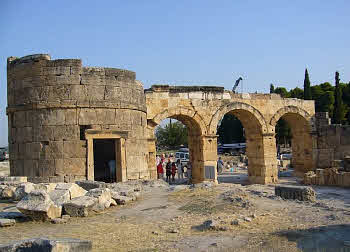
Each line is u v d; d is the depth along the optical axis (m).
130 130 24.33
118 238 10.88
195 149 32.91
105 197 15.74
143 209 15.41
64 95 22.52
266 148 33.69
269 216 12.92
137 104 25.20
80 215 14.07
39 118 22.58
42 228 12.27
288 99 35.28
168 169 36.28
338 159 35.16
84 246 8.64
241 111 33.97
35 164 22.45
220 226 11.40
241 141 96.25
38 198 13.48
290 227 11.27
